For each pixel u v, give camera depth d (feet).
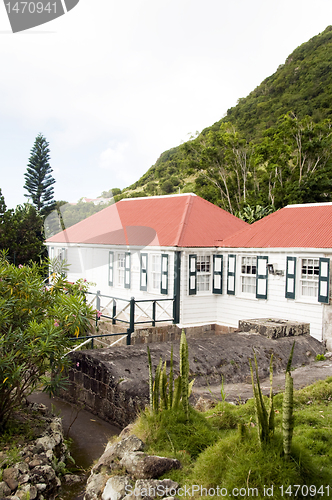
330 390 24.03
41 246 87.45
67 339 23.26
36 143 105.40
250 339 34.71
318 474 13.82
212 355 31.24
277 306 45.11
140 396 25.53
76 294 25.90
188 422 18.37
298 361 33.37
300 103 207.51
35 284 23.86
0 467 18.45
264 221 51.75
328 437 17.74
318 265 41.70
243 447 14.64
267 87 265.13
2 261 25.85
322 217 45.98
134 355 30.04
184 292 49.14
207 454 15.34
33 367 22.85
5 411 21.71
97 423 27.07
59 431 23.39
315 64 236.63
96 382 28.71
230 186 134.10
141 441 17.21
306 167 116.78
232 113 257.14
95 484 15.93
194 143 136.05
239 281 49.75
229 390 27.17
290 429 13.64
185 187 186.80
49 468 18.85
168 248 48.93
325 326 40.24
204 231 53.62
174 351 31.55
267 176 122.01
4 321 21.49
